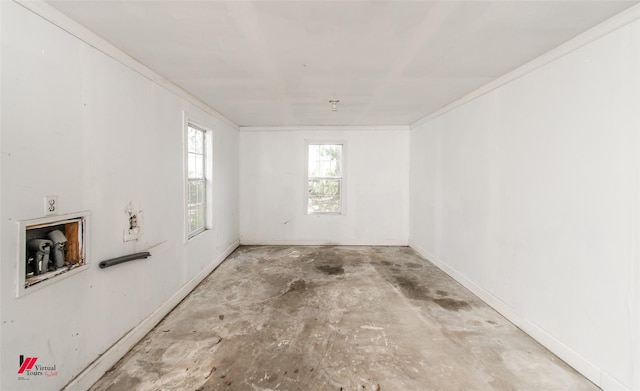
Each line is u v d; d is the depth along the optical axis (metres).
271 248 5.40
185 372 1.93
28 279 1.46
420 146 4.93
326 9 1.63
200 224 3.90
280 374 1.92
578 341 1.97
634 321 1.63
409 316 2.74
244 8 1.61
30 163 1.47
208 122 3.91
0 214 1.33
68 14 1.66
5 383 1.35
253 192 5.62
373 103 3.80
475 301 3.08
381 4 1.58
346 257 4.79
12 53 1.38
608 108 1.77
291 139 5.58
